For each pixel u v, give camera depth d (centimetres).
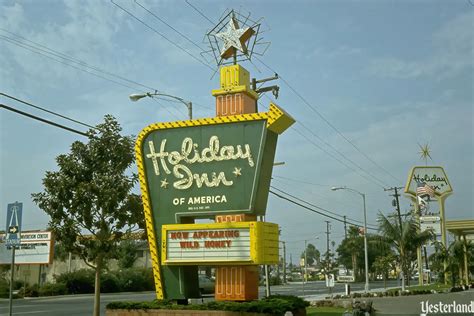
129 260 6988
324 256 13300
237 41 1895
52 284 5484
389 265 6419
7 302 4103
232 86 1819
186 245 1731
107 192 1658
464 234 5597
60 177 1703
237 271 1692
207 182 1767
